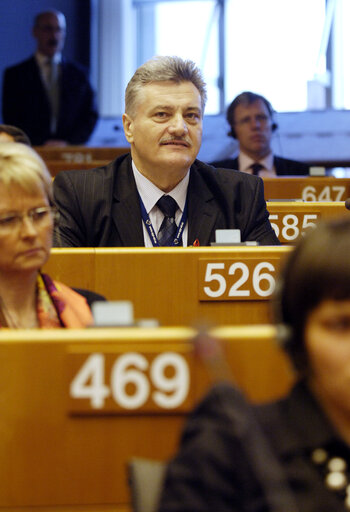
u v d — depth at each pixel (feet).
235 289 15.85
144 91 20.49
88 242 20.65
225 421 6.63
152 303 15.80
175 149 20.25
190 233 20.65
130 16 73.10
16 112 55.93
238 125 40.09
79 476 8.99
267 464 6.47
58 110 55.98
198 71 21.01
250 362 9.08
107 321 9.73
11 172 11.41
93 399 8.98
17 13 66.64
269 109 40.37
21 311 12.18
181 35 73.56
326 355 6.79
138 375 9.00
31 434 8.96
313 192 33.50
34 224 11.62
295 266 6.93
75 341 9.00
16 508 8.95
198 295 15.84
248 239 21.16
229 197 21.15
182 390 8.99
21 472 8.96
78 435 9.00
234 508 6.50
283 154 56.24
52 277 15.72
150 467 8.05
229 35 71.97
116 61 72.28
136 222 20.63
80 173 21.29
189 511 6.41
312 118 56.49
